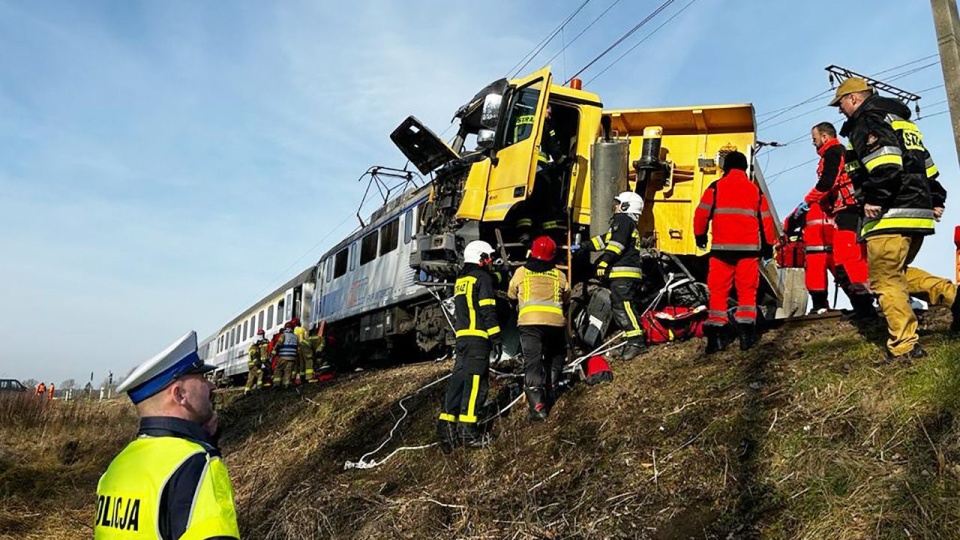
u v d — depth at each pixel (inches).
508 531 192.7
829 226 270.2
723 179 249.4
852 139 187.5
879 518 137.6
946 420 152.6
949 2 173.3
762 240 252.5
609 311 284.8
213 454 95.2
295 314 828.6
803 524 148.3
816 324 243.6
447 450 251.4
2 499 390.0
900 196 181.3
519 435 238.4
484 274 254.5
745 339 235.5
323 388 451.5
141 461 92.4
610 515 178.2
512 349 298.5
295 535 252.5
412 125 350.6
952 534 128.8
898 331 181.6
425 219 389.1
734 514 160.7
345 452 311.9
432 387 328.8
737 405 193.9
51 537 336.8
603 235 290.5
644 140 311.0
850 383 181.9
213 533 88.0
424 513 219.0
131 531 88.7
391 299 539.8
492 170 314.0
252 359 681.0
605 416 221.6
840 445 162.9
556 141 322.7
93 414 674.2
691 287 305.4
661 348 268.8
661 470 184.9
